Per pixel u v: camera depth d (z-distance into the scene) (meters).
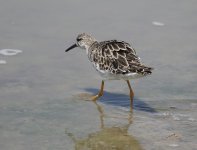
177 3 20.33
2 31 17.28
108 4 19.94
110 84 14.03
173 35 17.34
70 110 12.24
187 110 12.18
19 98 12.80
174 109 12.26
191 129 11.12
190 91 13.28
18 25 17.83
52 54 15.73
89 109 12.36
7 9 19.19
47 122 11.51
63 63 15.16
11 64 14.88
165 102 12.70
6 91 13.16
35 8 19.36
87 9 19.38
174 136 10.77
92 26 17.78
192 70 14.67
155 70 14.66
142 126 11.36
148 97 13.05
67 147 10.27
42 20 18.28
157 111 12.21
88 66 15.03
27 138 10.63
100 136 10.84
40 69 14.64
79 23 18.05
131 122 11.60
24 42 16.47
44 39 16.75
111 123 11.54
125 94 13.35
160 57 15.57
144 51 15.95
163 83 13.88
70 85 13.74
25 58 15.34
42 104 12.51
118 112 12.21
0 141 10.45
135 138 10.72
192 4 20.27
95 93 13.33
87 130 11.14
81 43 13.91
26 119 11.62
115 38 16.73
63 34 17.12
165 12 19.33
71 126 11.34
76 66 15.01
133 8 19.62
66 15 18.77
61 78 14.15
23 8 19.31
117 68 11.95
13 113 11.94
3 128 11.11
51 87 13.54
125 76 11.95
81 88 13.60
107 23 18.09
